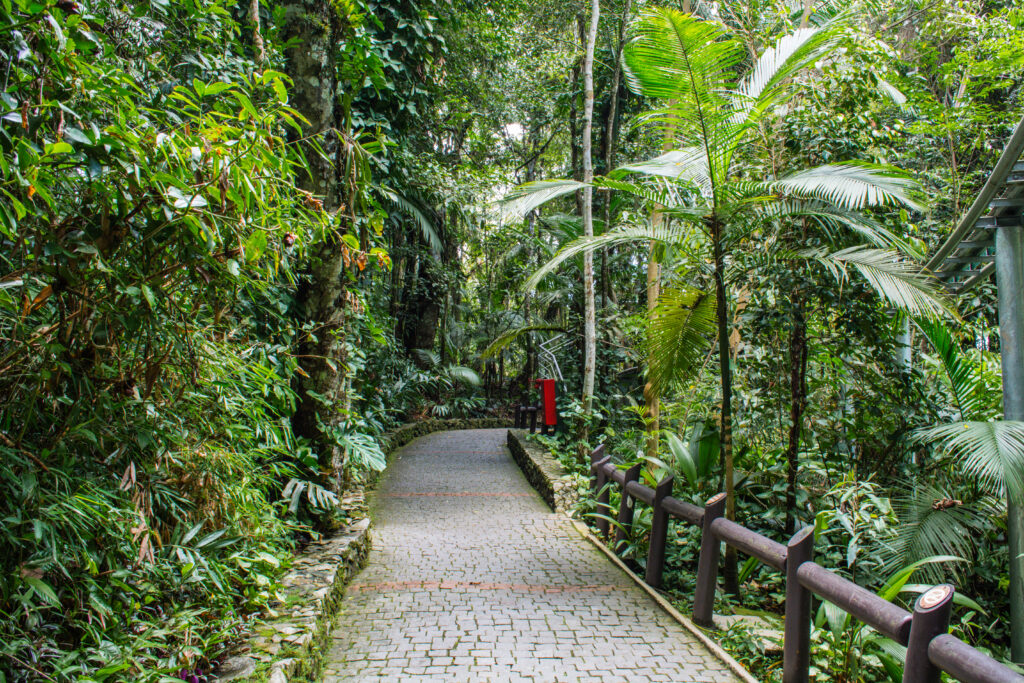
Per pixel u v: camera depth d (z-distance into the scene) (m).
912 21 7.62
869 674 3.11
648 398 4.82
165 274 2.01
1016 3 7.16
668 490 4.17
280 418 3.40
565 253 4.19
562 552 4.85
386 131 7.20
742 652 3.14
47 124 1.65
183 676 2.05
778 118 4.70
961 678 1.81
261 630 2.60
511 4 9.40
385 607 3.58
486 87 10.52
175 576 2.40
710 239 4.30
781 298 4.52
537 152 14.49
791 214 3.94
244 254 2.07
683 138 4.32
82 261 1.83
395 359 11.66
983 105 7.22
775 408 5.14
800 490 4.74
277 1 4.57
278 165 2.03
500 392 18.31
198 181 1.97
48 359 1.83
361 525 4.57
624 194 9.02
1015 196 4.05
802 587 2.72
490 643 3.10
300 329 4.16
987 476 4.11
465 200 8.52
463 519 5.93
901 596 4.13
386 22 7.02
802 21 6.55
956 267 5.15
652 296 7.80
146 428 2.22
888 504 4.25
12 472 1.70
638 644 3.14
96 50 2.21
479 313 17.11
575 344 11.28
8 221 1.50
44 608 1.86
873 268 3.63
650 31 3.71
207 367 2.53
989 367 5.45
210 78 3.63
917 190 3.54
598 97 10.55
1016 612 3.99
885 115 5.98
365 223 3.50
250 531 2.99
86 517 1.85
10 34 1.54
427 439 12.41
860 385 5.18
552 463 7.51
